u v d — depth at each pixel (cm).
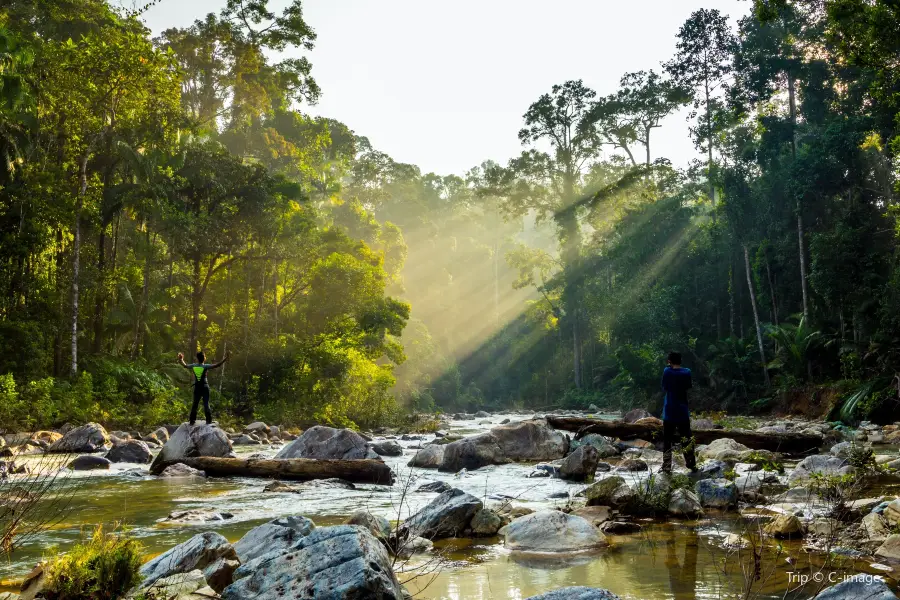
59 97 2480
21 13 2908
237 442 1977
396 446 1566
